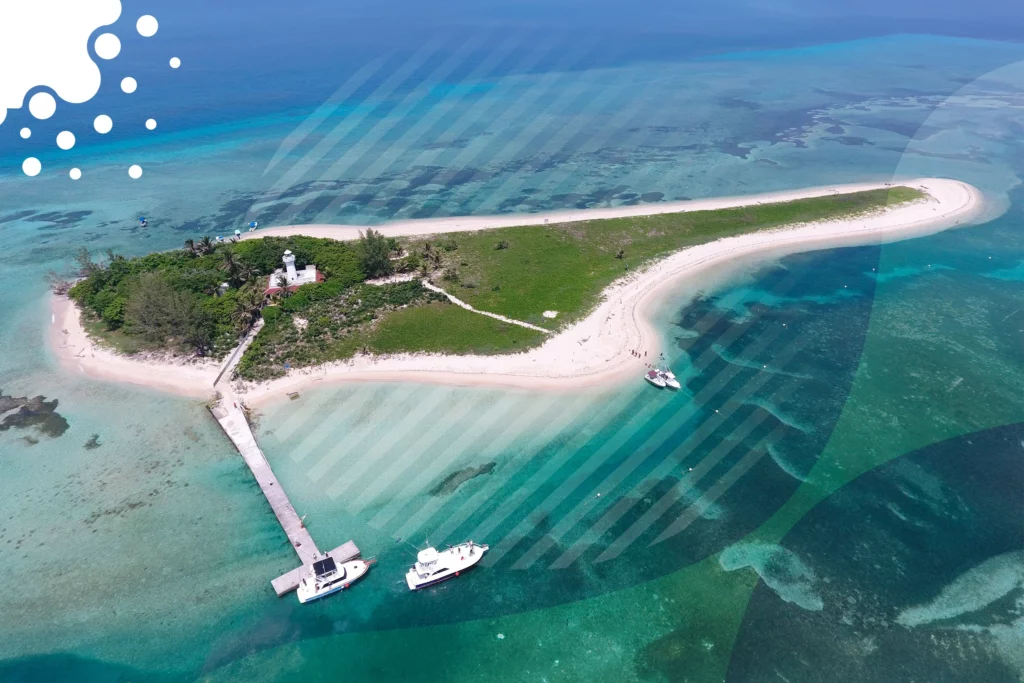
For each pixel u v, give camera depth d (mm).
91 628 54156
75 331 97938
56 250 130125
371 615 55469
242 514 65062
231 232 136875
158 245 131875
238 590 57312
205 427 77375
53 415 79688
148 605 55969
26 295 111125
